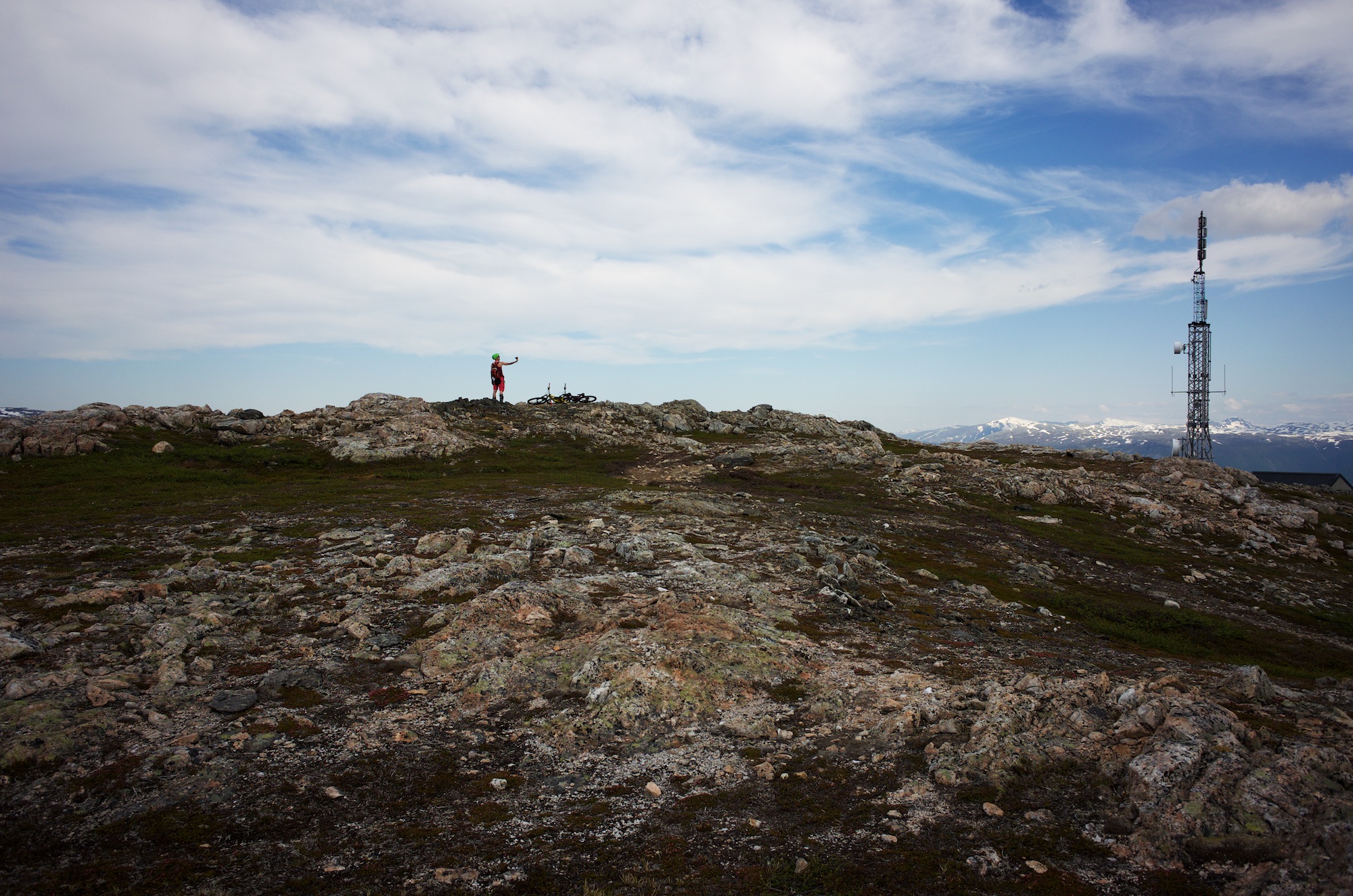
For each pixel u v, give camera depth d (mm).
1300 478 102062
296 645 16453
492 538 28828
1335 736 10773
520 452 67750
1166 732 10336
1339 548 52812
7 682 13203
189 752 11352
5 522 30203
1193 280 114438
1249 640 29281
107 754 11133
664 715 13258
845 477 62812
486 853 9109
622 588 22172
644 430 86875
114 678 13562
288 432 64188
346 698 13914
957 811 9781
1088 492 61781
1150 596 36562
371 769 11289
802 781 10969
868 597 24703
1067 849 8711
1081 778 10305
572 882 8445
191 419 62250
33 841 8906
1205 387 112688
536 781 11133
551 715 13352
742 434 92500
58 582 20406
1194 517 56500
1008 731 11453
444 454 63281
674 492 48219
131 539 27047
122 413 58969
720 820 9898
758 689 14789
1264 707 12727
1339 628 35375
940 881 8156
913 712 12750
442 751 11977
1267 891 7312
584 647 16000
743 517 39500
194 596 19141
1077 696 12680
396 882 8406
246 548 25891
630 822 9883
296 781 10805
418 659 15797
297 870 8609
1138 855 8414
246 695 13633
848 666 16500
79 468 46156
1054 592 32656
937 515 50188
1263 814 8422
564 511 36906
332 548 26078
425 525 31047
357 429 67375
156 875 8344
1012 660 18234
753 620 19234
